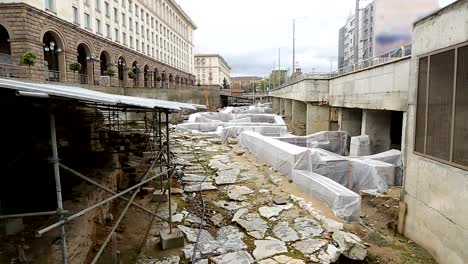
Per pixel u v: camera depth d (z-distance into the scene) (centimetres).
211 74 12606
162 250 664
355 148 1487
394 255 691
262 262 615
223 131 2073
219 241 707
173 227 766
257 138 1525
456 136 633
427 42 747
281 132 2148
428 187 731
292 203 928
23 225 570
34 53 2409
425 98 754
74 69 2917
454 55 645
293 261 615
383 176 1127
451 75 652
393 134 1745
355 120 1922
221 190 1066
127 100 512
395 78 1113
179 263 616
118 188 966
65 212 375
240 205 924
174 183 1089
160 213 852
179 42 7800
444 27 680
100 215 729
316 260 622
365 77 1400
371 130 1562
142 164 1166
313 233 735
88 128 1096
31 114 781
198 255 644
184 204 931
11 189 701
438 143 696
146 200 945
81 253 531
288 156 1144
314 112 2322
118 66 4325
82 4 3300
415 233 781
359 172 1173
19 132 764
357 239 699
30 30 2423
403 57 1045
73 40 3042
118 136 1320
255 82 13550
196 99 4553
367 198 1055
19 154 735
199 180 1171
